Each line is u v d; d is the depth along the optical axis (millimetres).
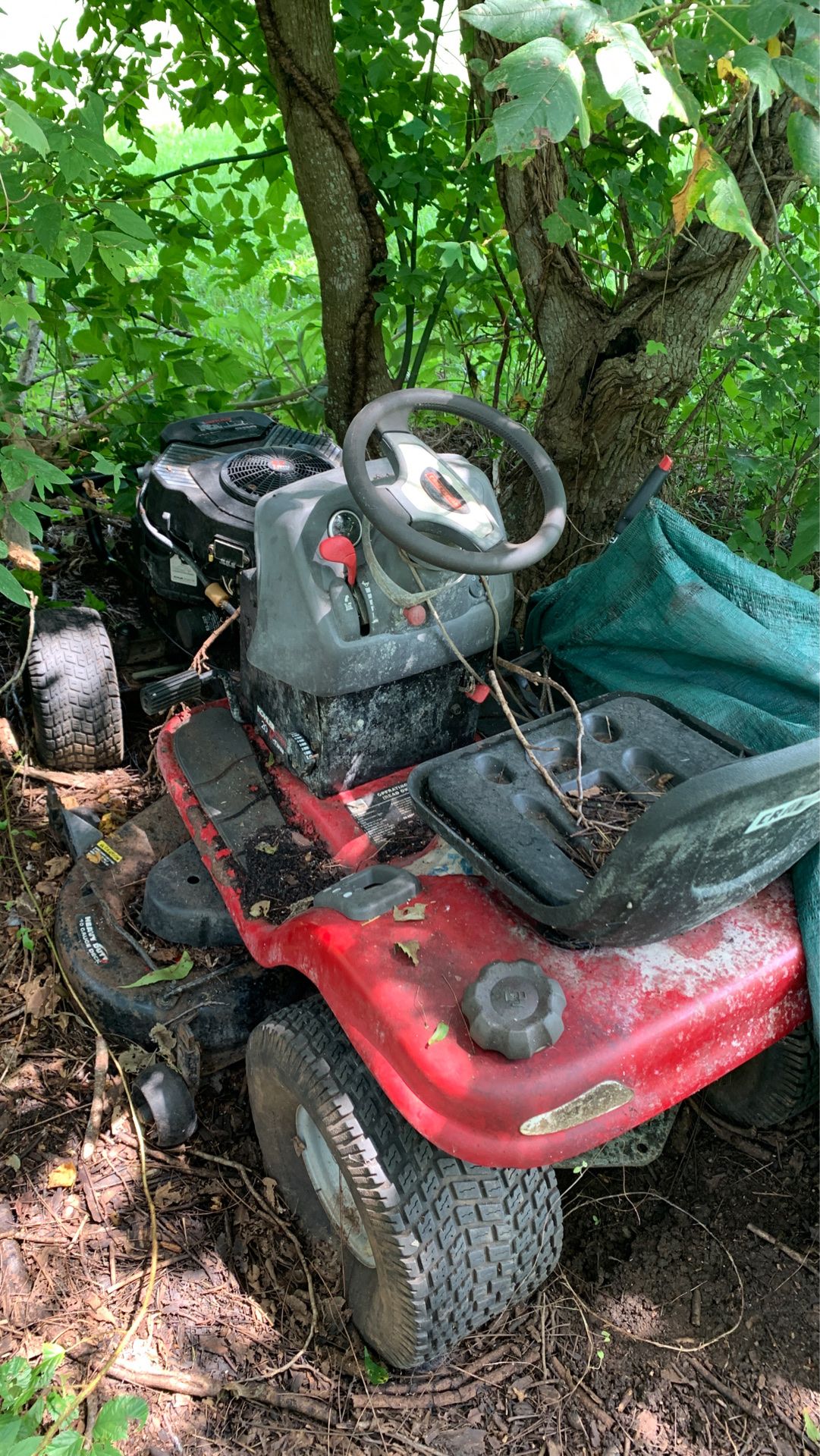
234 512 3129
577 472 3648
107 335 4301
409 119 4348
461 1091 1664
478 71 3250
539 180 3303
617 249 3945
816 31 1665
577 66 1559
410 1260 1845
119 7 4020
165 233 4145
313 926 1963
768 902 2039
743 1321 2199
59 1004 2777
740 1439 2016
